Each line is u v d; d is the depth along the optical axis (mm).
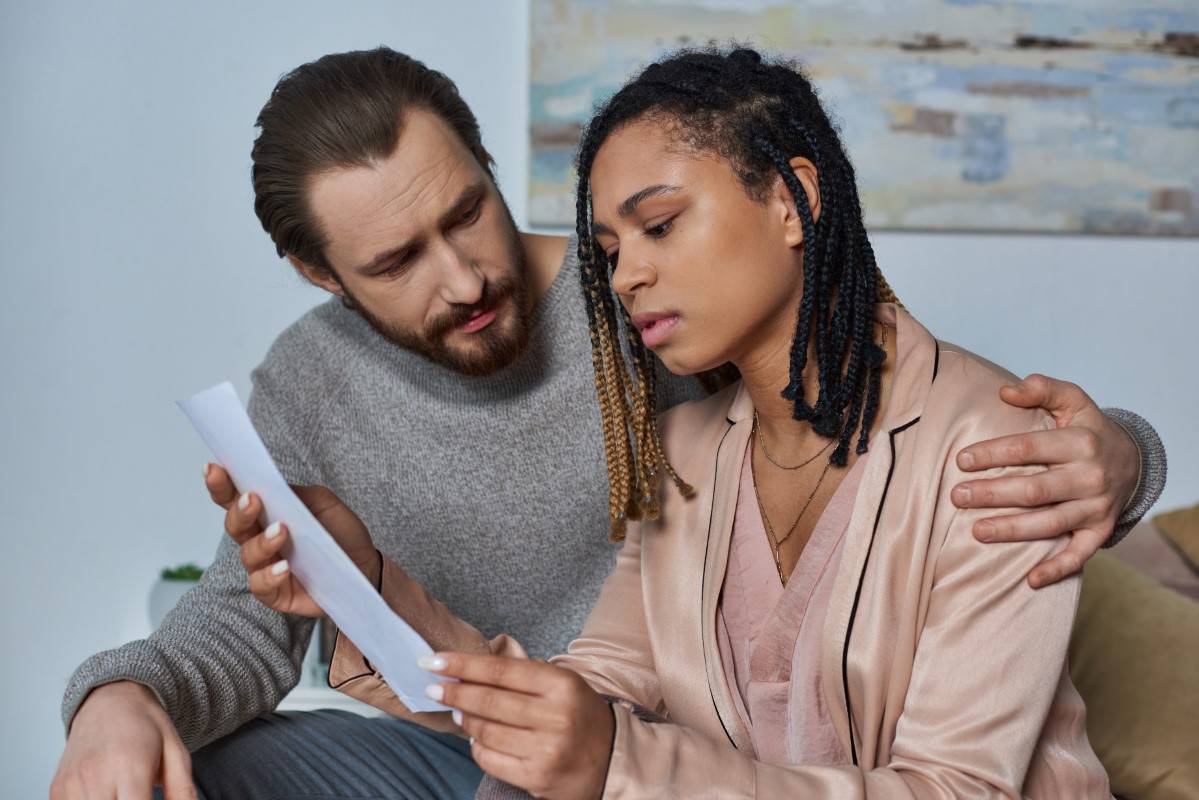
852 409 1090
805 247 1023
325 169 1246
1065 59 2703
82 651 2836
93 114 2801
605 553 1527
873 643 1021
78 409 2822
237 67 2791
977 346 2756
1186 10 2703
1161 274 2762
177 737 1087
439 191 1245
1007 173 2715
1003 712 947
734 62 1049
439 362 1369
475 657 880
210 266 2807
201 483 2832
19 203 2801
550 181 2713
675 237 1007
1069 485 980
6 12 2783
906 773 951
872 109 2703
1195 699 1599
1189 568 2031
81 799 1007
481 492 1499
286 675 1332
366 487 1516
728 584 1160
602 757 902
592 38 2701
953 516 1011
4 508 2818
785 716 1110
